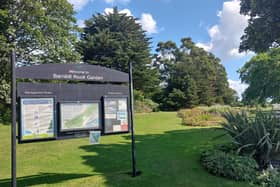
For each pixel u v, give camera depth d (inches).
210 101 1722.4
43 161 292.0
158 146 356.2
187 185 208.5
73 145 375.2
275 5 387.2
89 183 214.2
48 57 771.4
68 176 235.6
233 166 225.3
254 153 254.2
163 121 710.5
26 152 337.4
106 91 231.0
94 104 224.4
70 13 849.5
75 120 214.5
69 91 213.6
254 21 424.8
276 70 1004.6
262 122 261.9
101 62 1201.4
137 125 624.4
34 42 753.0
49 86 204.8
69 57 805.9
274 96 1058.7
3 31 709.3
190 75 1612.9
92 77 223.0
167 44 1929.1
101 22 1347.2
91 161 286.0
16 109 192.5
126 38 1339.8
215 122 649.0
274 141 255.9
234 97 2272.4
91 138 220.7
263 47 431.8
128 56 1252.5
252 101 1145.4
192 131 506.6
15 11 735.1
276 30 403.5
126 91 240.4
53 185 212.4
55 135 205.5
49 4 792.9
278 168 239.6
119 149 343.9
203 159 261.3
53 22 794.2
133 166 230.1
